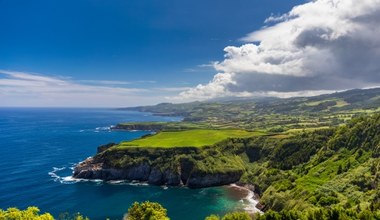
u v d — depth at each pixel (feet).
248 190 589.73
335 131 642.22
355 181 423.23
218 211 476.95
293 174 554.46
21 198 517.55
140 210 297.53
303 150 622.13
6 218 244.63
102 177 647.97
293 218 316.40
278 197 460.55
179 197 545.44
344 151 551.18
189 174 625.82
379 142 494.18
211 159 654.12
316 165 554.46
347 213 300.20
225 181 629.51
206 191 582.35
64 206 488.85
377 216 286.05
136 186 607.37
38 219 247.70
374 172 424.46
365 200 363.35
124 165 650.84
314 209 322.14
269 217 317.01
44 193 546.26
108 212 469.57
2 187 572.10
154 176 628.69
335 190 419.95
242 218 314.96
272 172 584.40
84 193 554.05
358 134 558.97
